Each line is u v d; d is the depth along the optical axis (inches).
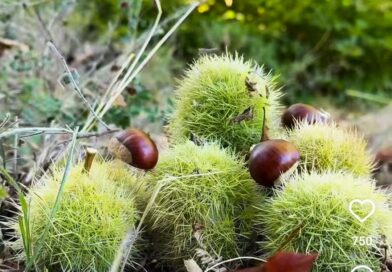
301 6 61.4
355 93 53.6
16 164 23.3
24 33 32.7
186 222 18.6
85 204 18.0
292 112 21.1
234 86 20.2
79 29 43.3
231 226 18.7
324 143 19.7
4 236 21.5
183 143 20.0
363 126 42.1
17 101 28.9
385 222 17.7
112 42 39.6
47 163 23.1
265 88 20.2
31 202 18.6
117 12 42.8
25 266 19.1
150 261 20.0
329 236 17.3
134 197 19.1
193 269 17.8
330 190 17.6
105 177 18.9
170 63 45.5
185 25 52.0
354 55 60.0
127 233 18.3
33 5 31.5
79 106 29.7
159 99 34.5
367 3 62.7
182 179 18.6
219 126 20.2
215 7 58.6
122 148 18.9
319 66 61.0
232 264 18.9
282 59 60.6
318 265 17.4
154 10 44.1
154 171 19.2
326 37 60.9
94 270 18.1
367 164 20.4
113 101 23.1
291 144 18.6
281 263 17.0
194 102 20.4
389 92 61.2
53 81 31.7
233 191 18.7
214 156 18.9
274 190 18.6
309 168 19.6
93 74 32.9
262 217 18.6
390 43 61.2
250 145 20.2
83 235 17.9
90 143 24.9
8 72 31.3
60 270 18.3
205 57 21.3
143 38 31.0
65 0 34.1
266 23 61.4
